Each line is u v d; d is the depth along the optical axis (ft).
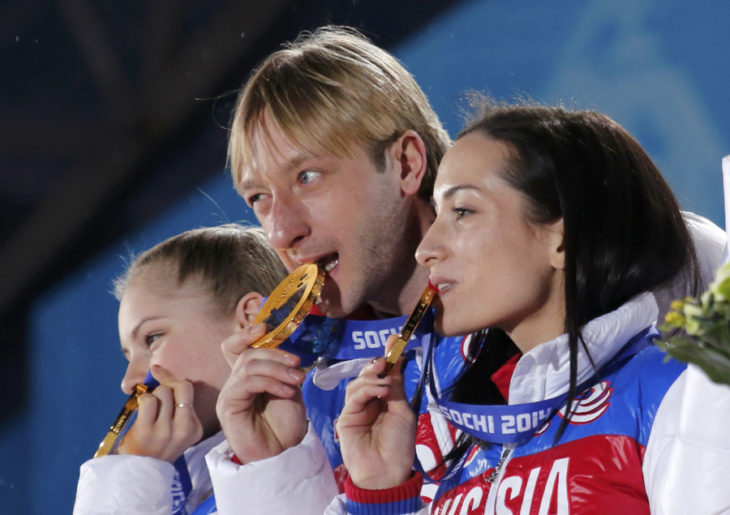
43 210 69.67
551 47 45.34
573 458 16.46
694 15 41.39
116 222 68.69
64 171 69.87
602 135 18.03
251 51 64.85
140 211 68.13
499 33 46.70
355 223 21.16
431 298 17.90
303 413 21.17
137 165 67.67
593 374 17.07
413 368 22.70
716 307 10.87
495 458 17.99
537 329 17.66
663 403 15.89
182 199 67.00
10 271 69.77
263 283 25.57
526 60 45.96
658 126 42.11
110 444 22.90
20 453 62.90
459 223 17.60
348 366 21.35
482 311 17.22
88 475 22.44
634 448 16.08
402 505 18.04
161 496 22.38
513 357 18.97
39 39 68.74
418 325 19.47
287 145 21.06
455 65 48.19
